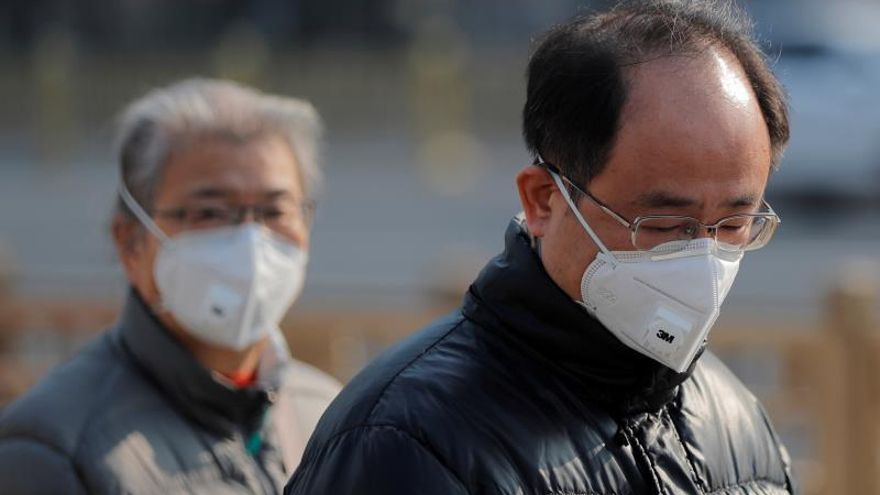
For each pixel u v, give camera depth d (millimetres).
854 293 12891
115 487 6617
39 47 56312
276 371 7727
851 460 12891
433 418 4836
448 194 39562
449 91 48625
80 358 7336
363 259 29266
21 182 40938
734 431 5586
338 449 4887
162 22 62094
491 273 5207
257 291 7434
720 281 4898
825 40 36688
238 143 7559
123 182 7680
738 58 4996
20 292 16406
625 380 5141
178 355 7121
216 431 7172
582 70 4871
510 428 4891
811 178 35156
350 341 13797
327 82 50750
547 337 5066
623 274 4930
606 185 4859
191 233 7465
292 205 7711
